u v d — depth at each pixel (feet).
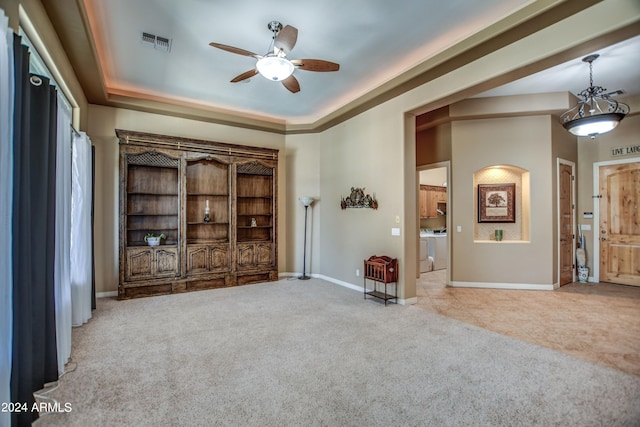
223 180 18.78
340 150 18.78
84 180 11.93
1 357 5.15
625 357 9.05
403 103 14.40
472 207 18.16
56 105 7.88
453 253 18.33
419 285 18.61
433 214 27.30
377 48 11.94
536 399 7.01
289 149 21.15
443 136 18.99
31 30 7.74
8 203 5.34
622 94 16.33
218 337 10.57
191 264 16.71
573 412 6.54
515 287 17.70
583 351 9.46
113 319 12.31
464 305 14.37
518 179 18.60
